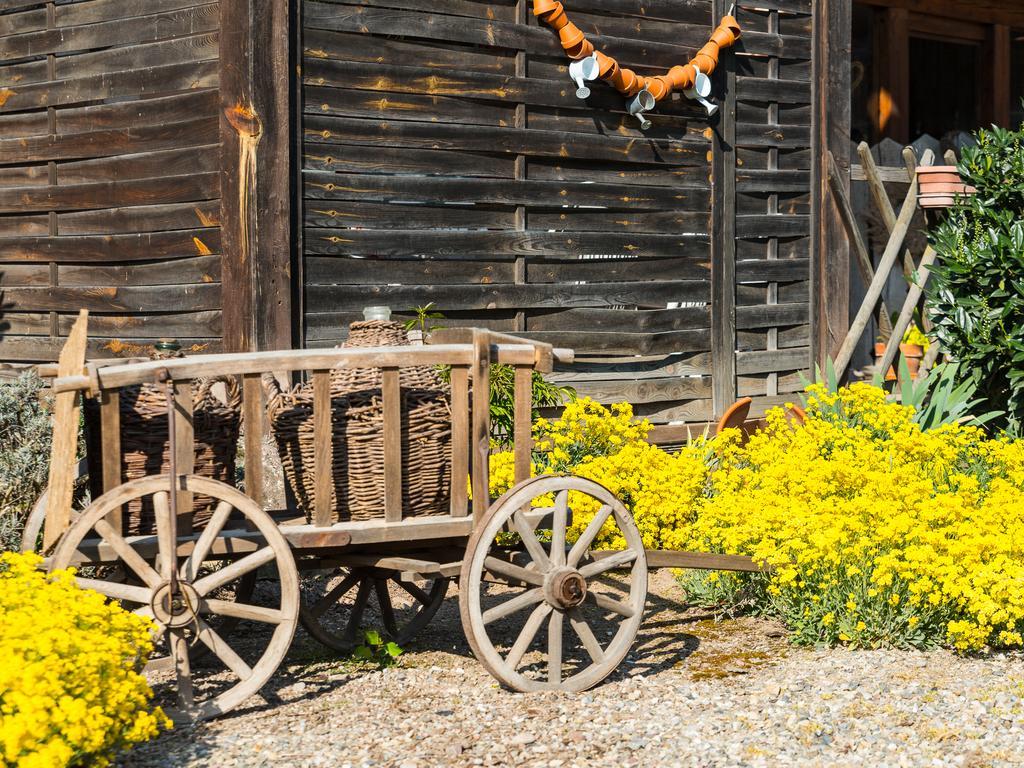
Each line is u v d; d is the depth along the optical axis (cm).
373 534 462
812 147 988
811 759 396
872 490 557
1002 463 669
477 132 809
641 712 447
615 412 888
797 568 554
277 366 444
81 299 827
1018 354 816
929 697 455
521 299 838
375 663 516
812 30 984
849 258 1041
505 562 472
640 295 895
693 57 916
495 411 680
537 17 834
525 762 392
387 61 772
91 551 430
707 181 929
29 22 838
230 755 395
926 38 1291
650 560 517
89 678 362
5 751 334
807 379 997
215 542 447
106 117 801
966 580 504
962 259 869
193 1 754
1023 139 924
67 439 430
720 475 640
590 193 866
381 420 468
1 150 859
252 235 719
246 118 716
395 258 782
